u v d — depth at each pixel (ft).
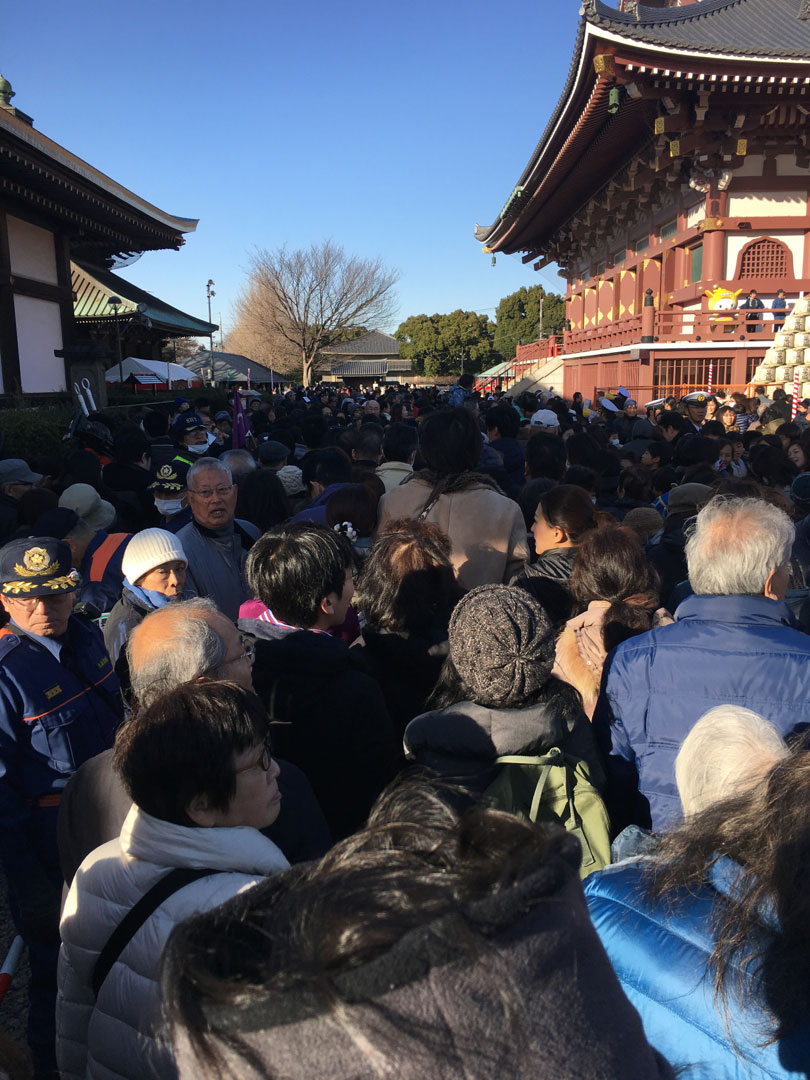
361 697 7.45
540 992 2.22
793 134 59.88
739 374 59.52
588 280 104.47
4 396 45.32
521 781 6.15
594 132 65.87
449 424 11.19
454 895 2.30
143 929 4.61
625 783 7.40
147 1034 4.41
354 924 2.19
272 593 8.07
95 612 9.75
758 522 7.06
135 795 4.99
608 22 50.60
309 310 181.78
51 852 8.21
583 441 18.33
